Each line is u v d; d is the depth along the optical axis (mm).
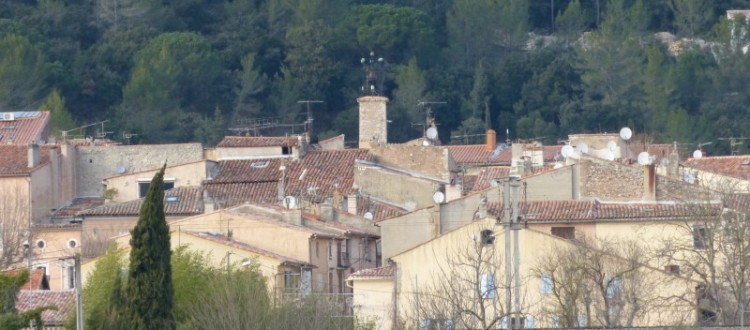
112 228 192875
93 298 143250
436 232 164000
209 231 167125
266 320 132500
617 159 178625
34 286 167750
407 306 144625
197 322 133875
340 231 172125
